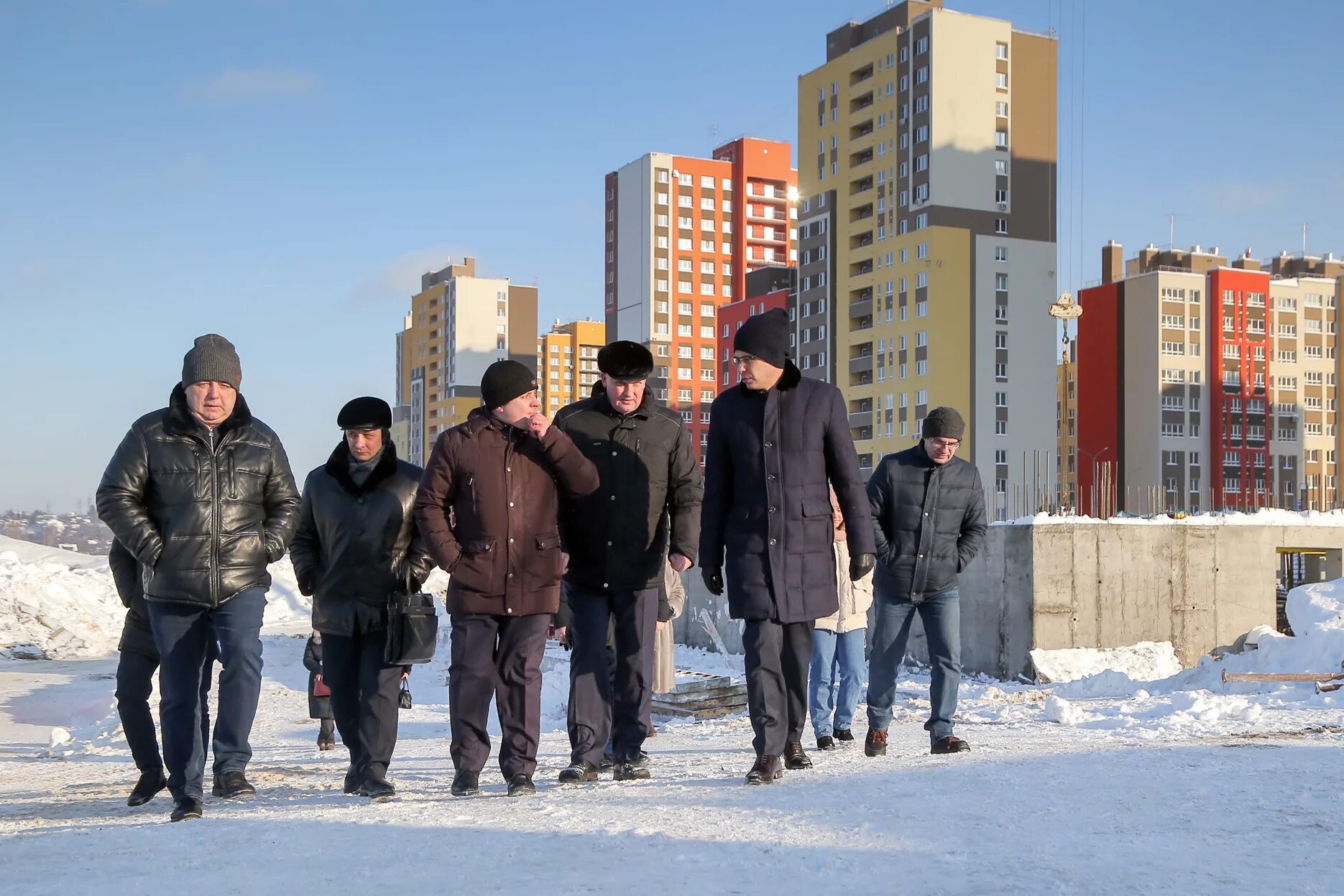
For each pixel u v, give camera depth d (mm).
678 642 22562
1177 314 99250
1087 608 16453
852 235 84562
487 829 4121
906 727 9703
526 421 5688
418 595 5941
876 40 82438
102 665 24188
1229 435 99875
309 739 12156
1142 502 21703
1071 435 116375
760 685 5547
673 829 3990
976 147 78000
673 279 123250
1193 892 2975
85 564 34094
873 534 5793
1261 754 5402
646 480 6133
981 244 77812
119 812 5926
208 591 5734
